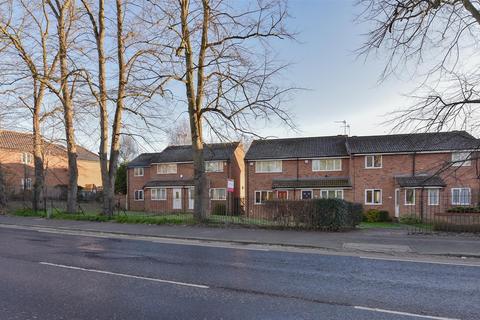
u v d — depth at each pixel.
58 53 22.66
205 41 18.16
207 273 8.30
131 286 7.16
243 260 9.87
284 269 8.76
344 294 6.71
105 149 21.02
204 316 5.52
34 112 25.20
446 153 31.00
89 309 5.80
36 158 25.38
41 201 25.42
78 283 7.37
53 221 19.98
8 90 22.91
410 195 30.66
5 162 44.53
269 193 36.47
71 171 23.08
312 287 7.16
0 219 21.52
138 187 44.56
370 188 33.28
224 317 5.48
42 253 10.80
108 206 20.61
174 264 9.29
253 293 6.73
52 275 8.04
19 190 36.72
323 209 15.67
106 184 20.77
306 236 13.95
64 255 10.48
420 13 12.82
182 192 41.03
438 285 7.34
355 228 16.56
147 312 5.68
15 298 6.35
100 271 8.45
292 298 6.45
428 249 11.29
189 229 16.16
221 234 14.59
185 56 18.47
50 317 5.44
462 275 8.20
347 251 11.41
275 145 38.69
